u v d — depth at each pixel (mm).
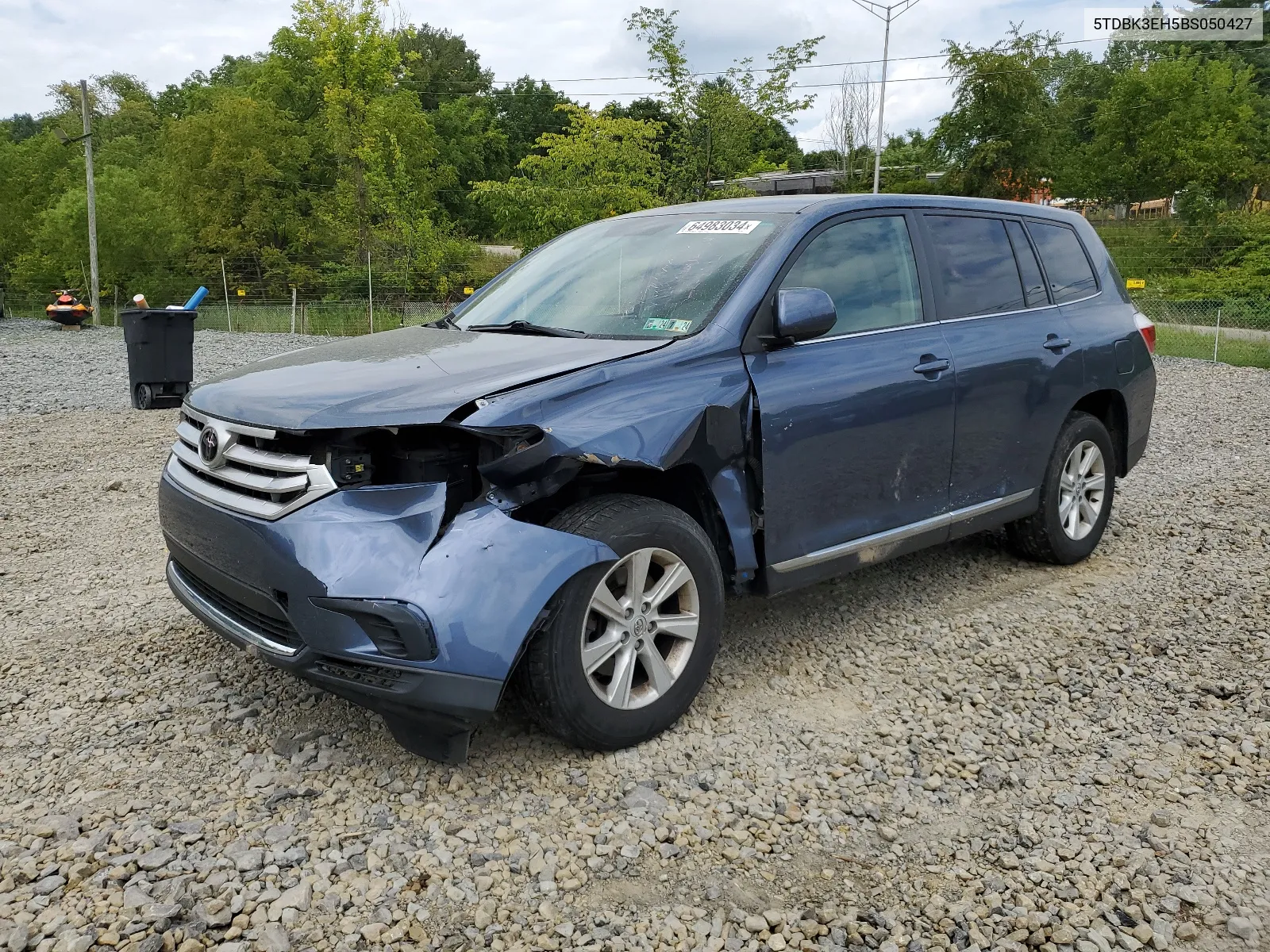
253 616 3053
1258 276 28094
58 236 43406
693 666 3334
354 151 41375
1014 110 38031
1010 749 3316
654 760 3195
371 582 2719
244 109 46906
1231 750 3283
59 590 4770
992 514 4609
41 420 9711
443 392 2934
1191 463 8039
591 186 25078
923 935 2398
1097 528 5324
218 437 3084
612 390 3131
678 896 2541
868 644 4211
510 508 2912
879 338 3988
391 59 42688
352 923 2395
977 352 4359
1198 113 46125
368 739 3301
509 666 2789
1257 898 2543
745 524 3484
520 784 3035
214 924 2361
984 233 4734
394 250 37438
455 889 2535
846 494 3820
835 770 3150
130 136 61062
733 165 25219
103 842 2664
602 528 3020
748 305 3568
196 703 3547
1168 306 27219
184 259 47281
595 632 3174
